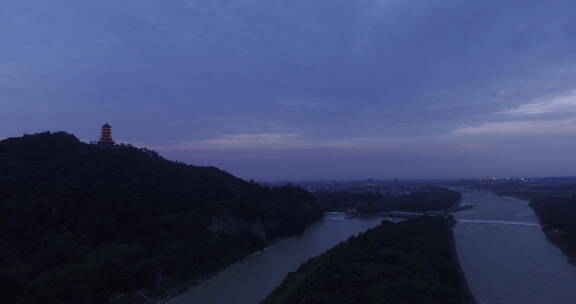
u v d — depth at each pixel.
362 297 50.34
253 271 82.25
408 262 68.25
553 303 59.56
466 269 79.88
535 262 85.31
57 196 80.50
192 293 67.81
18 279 56.38
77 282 58.66
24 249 64.81
